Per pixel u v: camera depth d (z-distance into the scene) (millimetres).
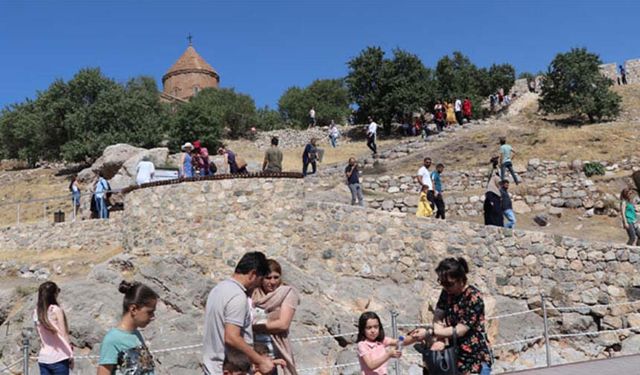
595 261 14727
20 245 20891
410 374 12188
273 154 18141
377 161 28125
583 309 14453
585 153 24766
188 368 11703
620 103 38719
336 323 13312
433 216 19438
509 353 13438
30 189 34938
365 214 16188
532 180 23047
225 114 44719
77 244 20078
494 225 16688
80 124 38281
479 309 6031
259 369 5559
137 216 16922
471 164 25406
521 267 15219
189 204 16328
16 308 15266
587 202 20375
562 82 37219
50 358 7684
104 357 5340
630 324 14086
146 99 40625
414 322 13742
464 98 41281
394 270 15727
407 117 40000
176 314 13789
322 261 16031
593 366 9539
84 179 30047
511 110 41219
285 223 16234
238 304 5516
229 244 15930
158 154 27469
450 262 6117
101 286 14398
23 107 45188
